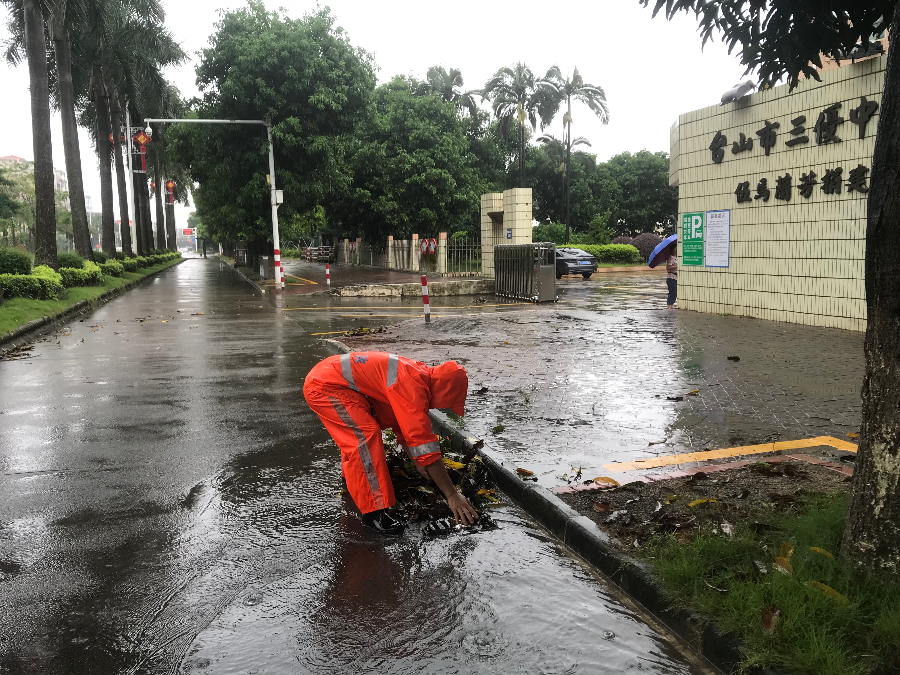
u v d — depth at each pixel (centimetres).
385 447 497
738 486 405
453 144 4047
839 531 302
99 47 2677
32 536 371
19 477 469
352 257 4741
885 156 257
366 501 372
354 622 284
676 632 271
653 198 5791
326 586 314
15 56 2758
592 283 2577
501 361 886
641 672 248
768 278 1299
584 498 396
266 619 286
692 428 555
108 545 360
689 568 287
